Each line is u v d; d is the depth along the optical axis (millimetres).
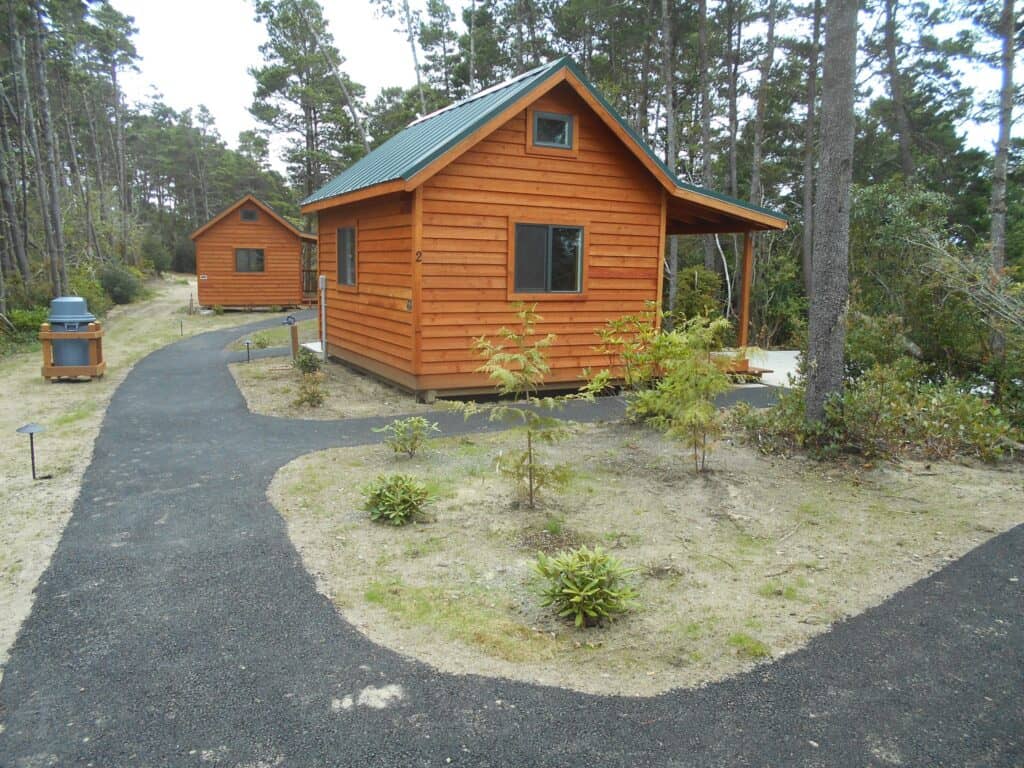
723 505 5574
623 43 26859
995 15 18000
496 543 4777
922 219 16328
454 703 3020
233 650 3438
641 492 5875
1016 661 3365
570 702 3029
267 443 7500
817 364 7059
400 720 2904
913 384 8508
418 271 9250
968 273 9109
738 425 8078
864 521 5242
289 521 5184
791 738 2801
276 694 3080
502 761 2662
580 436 7891
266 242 26547
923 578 4262
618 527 5090
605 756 2691
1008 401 8500
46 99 20406
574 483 6098
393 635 3586
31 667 3281
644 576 4285
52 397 10047
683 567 4414
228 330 20359
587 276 10430
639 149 10148
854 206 17531
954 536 4941
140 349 15883
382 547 4707
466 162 9383
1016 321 8453
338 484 6070
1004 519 5289
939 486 6109
